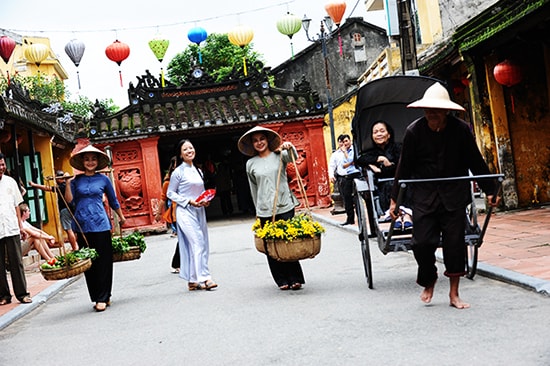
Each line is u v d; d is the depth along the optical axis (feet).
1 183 29.40
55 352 19.17
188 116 72.33
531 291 20.38
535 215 39.22
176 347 18.03
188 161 28.99
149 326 21.34
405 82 26.32
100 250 26.04
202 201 27.84
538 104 43.91
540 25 37.37
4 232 28.91
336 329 18.08
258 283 28.22
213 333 19.22
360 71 120.98
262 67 77.05
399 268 28.32
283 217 25.76
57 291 33.58
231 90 76.13
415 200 19.61
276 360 15.62
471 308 18.94
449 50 44.29
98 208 26.20
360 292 23.34
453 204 19.06
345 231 48.19
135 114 73.82
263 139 26.16
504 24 36.11
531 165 43.78
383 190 25.02
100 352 18.49
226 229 62.85
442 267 26.50
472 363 13.85
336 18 63.36
